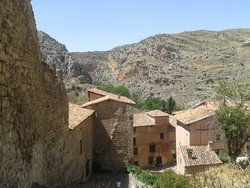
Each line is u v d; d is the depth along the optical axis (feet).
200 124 180.04
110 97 148.56
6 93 34.27
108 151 145.89
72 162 95.40
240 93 155.33
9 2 35.65
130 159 148.15
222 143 181.06
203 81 610.65
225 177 66.80
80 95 312.71
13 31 36.96
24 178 40.42
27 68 43.29
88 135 128.06
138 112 260.01
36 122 48.62
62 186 79.10
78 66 480.64
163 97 574.97
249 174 63.77
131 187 121.70
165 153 229.66
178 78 646.33
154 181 130.00
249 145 163.53
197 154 146.00
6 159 33.83
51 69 66.28
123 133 147.23
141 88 638.53
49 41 513.04
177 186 99.35
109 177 136.05
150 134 226.58
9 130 34.99
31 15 47.88
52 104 67.46
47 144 62.95
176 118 198.29
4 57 33.73
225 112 148.87
